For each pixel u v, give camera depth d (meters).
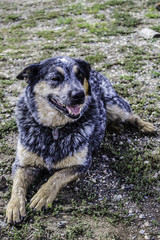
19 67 7.86
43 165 4.12
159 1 11.87
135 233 3.35
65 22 10.80
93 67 7.46
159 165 4.40
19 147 4.12
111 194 3.95
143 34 9.10
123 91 6.38
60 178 3.91
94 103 4.54
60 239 3.29
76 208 3.69
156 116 5.60
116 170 4.39
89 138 4.30
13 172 4.13
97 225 3.45
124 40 8.89
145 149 4.75
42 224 3.46
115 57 7.90
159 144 4.92
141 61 7.57
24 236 3.32
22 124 4.17
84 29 10.09
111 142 5.07
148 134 5.16
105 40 8.94
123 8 11.55
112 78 6.91
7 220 3.46
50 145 4.04
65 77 3.99
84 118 4.24
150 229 3.40
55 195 3.78
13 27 10.98
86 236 3.32
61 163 4.07
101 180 4.21
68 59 4.16
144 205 3.74
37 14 12.14
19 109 4.29
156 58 7.64
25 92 4.21
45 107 4.00
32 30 10.59
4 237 3.33
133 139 5.11
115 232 3.36
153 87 6.46
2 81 7.02
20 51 8.76
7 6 13.66
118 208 3.71
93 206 3.70
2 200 3.85
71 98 3.82
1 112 5.87
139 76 6.92
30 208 3.62
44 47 8.91
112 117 5.54
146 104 5.94
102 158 4.68
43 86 3.96
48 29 10.52
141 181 4.07
